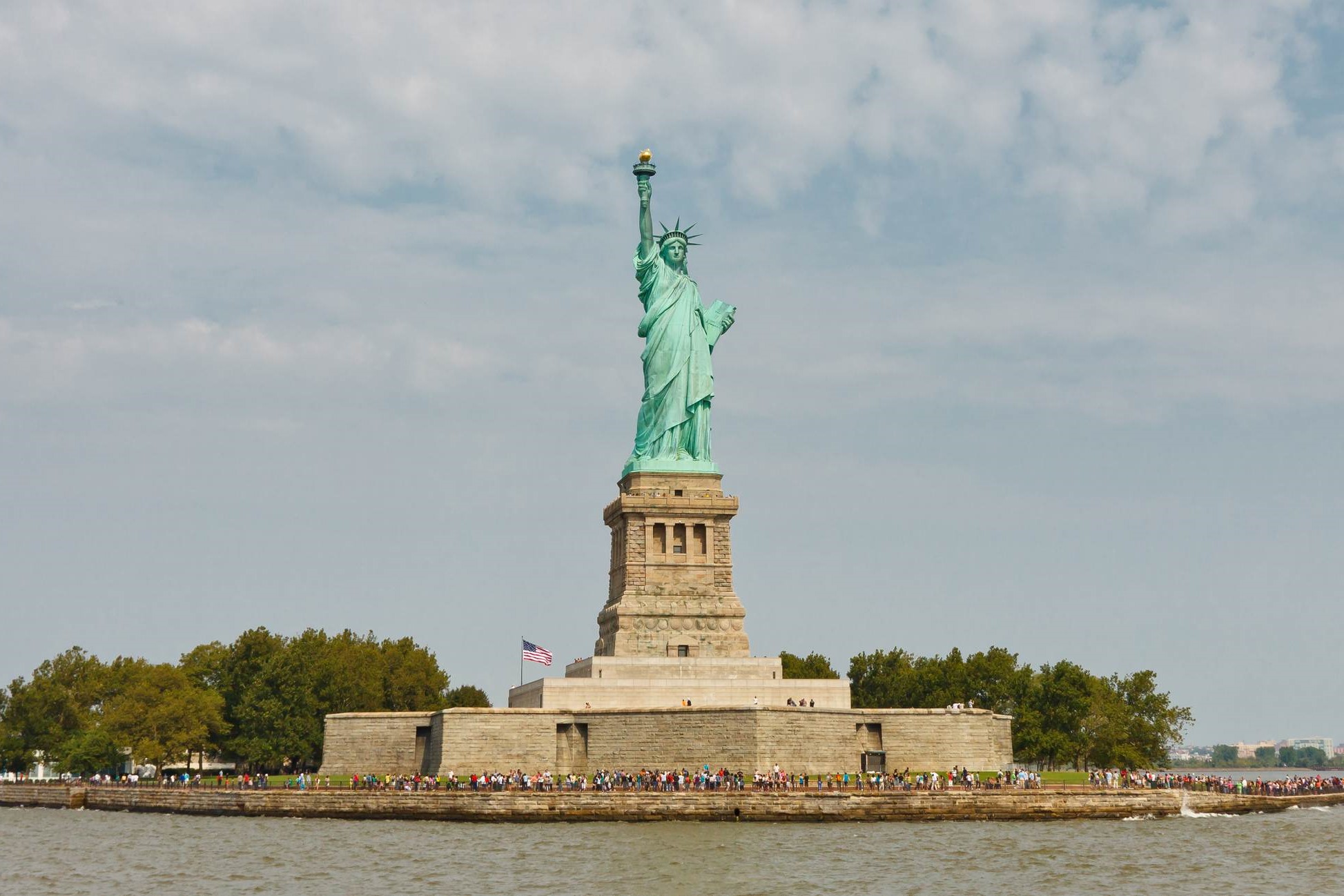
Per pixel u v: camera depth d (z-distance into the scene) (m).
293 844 143.00
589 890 113.25
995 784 171.62
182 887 117.81
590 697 188.50
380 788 172.00
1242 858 133.00
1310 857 134.12
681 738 176.25
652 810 160.38
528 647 196.62
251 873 124.62
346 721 193.38
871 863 127.06
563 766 181.12
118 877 123.38
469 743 179.00
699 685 191.00
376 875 121.81
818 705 191.88
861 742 186.38
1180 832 153.25
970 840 143.25
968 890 113.88
